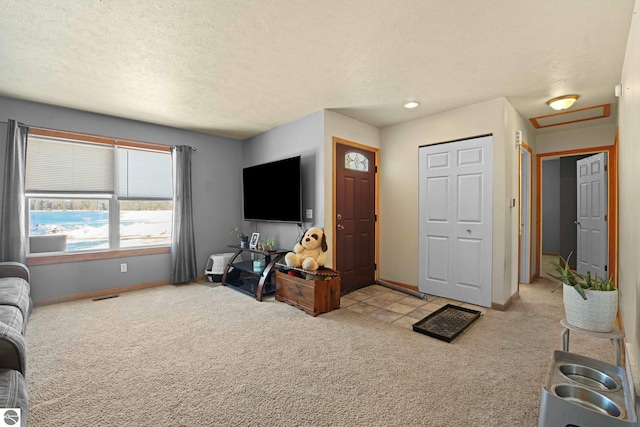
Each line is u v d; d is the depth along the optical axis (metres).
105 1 1.69
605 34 2.00
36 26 1.92
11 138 3.11
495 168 3.21
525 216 4.43
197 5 1.73
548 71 2.56
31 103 3.27
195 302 3.47
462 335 2.57
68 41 2.10
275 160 4.33
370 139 4.20
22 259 3.17
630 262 2.08
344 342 2.44
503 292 3.18
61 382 1.87
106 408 1.63
